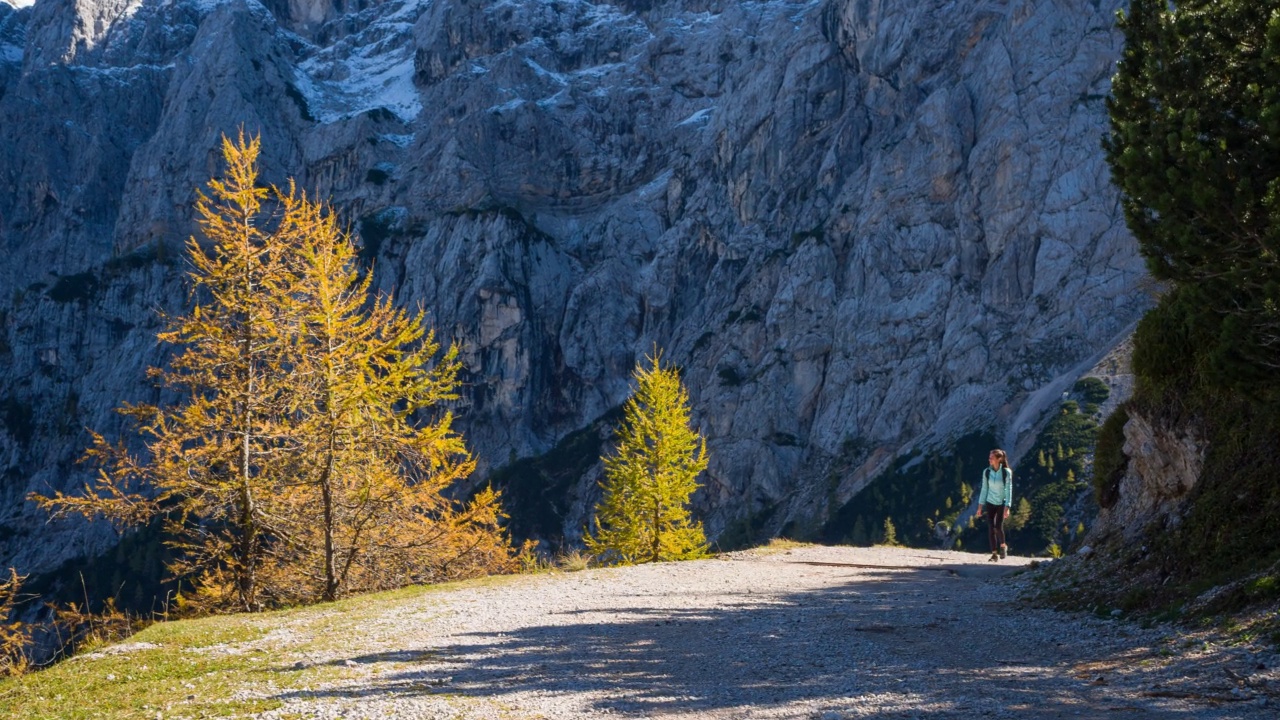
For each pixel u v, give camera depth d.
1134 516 15.48
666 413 40.69
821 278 192.50
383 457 24.00
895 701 8.05
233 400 22.59
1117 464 16.91
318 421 22.22
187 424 22.30
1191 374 14.62
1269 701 7.16
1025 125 175.62
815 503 162.88
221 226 22.64
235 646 12.78
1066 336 158.00
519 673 9.78
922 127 189.62
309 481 22.75
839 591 16.48
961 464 145.62
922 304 175.88
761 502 172.38
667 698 8.49
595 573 20.39
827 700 8.19
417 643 11.90
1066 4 181.25
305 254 22.66
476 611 14.65
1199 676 8.21
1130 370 16.31
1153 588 12.20
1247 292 11.55
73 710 9.47
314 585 24.53
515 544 185.88
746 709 7.99
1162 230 12.27
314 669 10.49
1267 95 10.80
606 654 10.70
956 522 132.88
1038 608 13.59
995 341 164.38
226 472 23.16
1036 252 167.62
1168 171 11.63
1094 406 138.38
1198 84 11.84
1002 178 174.62
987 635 11.52
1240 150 11.30
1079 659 9.74
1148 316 15.95
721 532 173.75
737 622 12.90
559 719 7.84
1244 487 12.16
